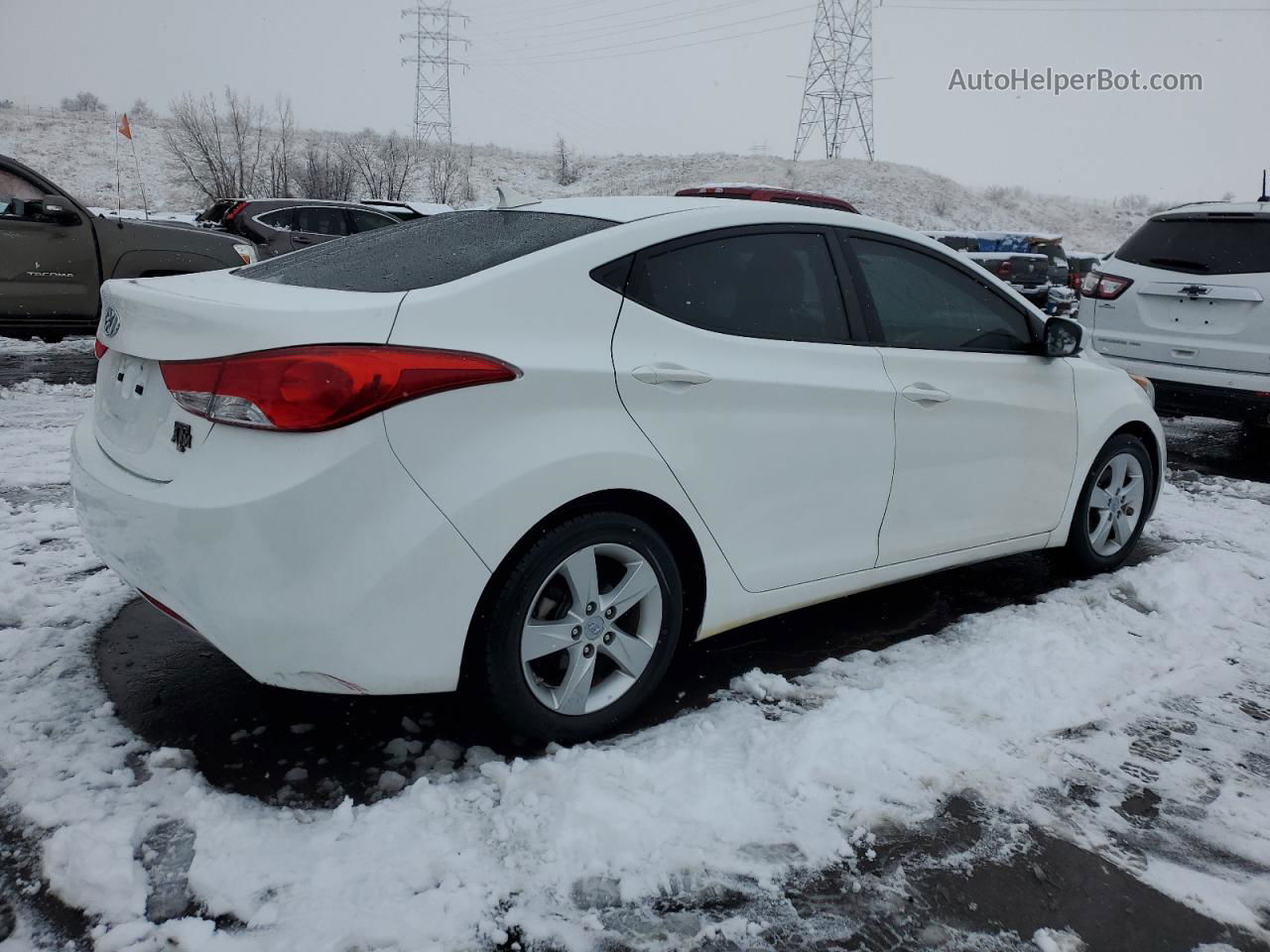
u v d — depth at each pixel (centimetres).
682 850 221
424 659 232
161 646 318
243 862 210
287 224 1272
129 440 254
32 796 230
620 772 248
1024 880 222
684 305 281
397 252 289
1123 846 236
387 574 223
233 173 3819
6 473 508
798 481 300
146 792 234
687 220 290
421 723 278
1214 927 210
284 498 215
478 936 194
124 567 245
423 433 226
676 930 200
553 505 243
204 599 224
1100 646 348
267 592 219
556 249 264
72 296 813
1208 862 232
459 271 258
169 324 240
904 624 369
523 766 248
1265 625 379
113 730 264
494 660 245
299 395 216
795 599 311
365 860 212
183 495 225
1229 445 790
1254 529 523
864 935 202
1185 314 680
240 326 225
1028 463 380
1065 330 375
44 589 356
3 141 4756
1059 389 393
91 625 329
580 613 259
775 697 300
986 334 371
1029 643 343
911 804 246
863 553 327
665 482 266
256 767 251
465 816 230
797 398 297
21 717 267
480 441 235
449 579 231
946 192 5731
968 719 290
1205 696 317
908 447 331
